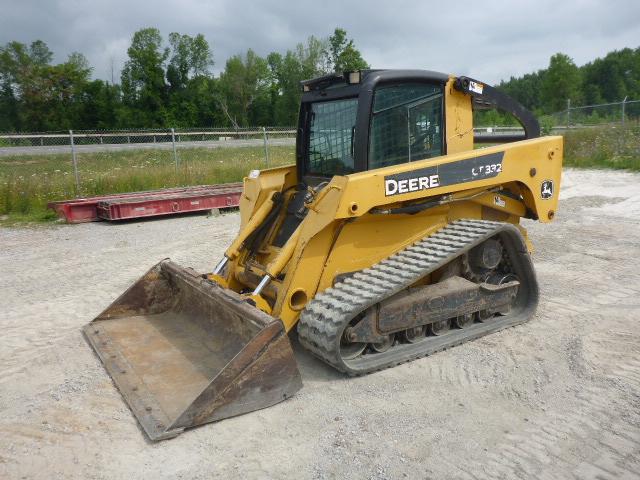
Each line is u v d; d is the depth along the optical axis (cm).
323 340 388
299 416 357
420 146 482
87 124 6228
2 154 2741
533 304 509
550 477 294
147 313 520
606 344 451
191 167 1630
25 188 1299
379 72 450
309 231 418
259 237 509
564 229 861
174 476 303
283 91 6825
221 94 6894
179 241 910
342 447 324
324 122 505
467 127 509
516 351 445
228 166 1677
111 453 324
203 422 345
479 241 452
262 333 359
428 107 483
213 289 437
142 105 6481
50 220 1142
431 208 481
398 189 429
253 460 315
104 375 420
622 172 1445
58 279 708
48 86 6197
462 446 322
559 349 446
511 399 373
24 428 353
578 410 356
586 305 541
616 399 368
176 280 504
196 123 6638
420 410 362
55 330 523
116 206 1074
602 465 302
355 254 443
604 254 716
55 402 384
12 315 572
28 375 428
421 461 310
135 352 440
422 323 438
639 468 299
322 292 425
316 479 297
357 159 447
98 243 919
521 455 312
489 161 487
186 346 445
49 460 319
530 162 522
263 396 364
